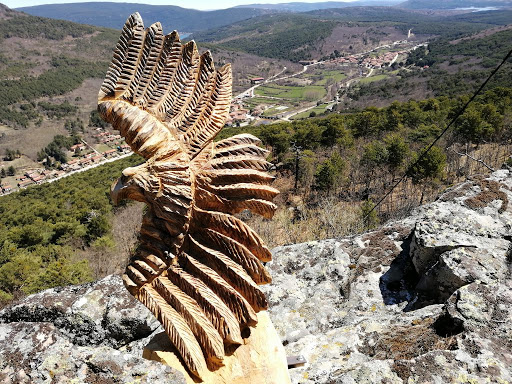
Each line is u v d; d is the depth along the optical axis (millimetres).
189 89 3857
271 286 7441
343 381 4234
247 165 3867
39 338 4359
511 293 5184
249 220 16844
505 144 22391
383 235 8188
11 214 36219
